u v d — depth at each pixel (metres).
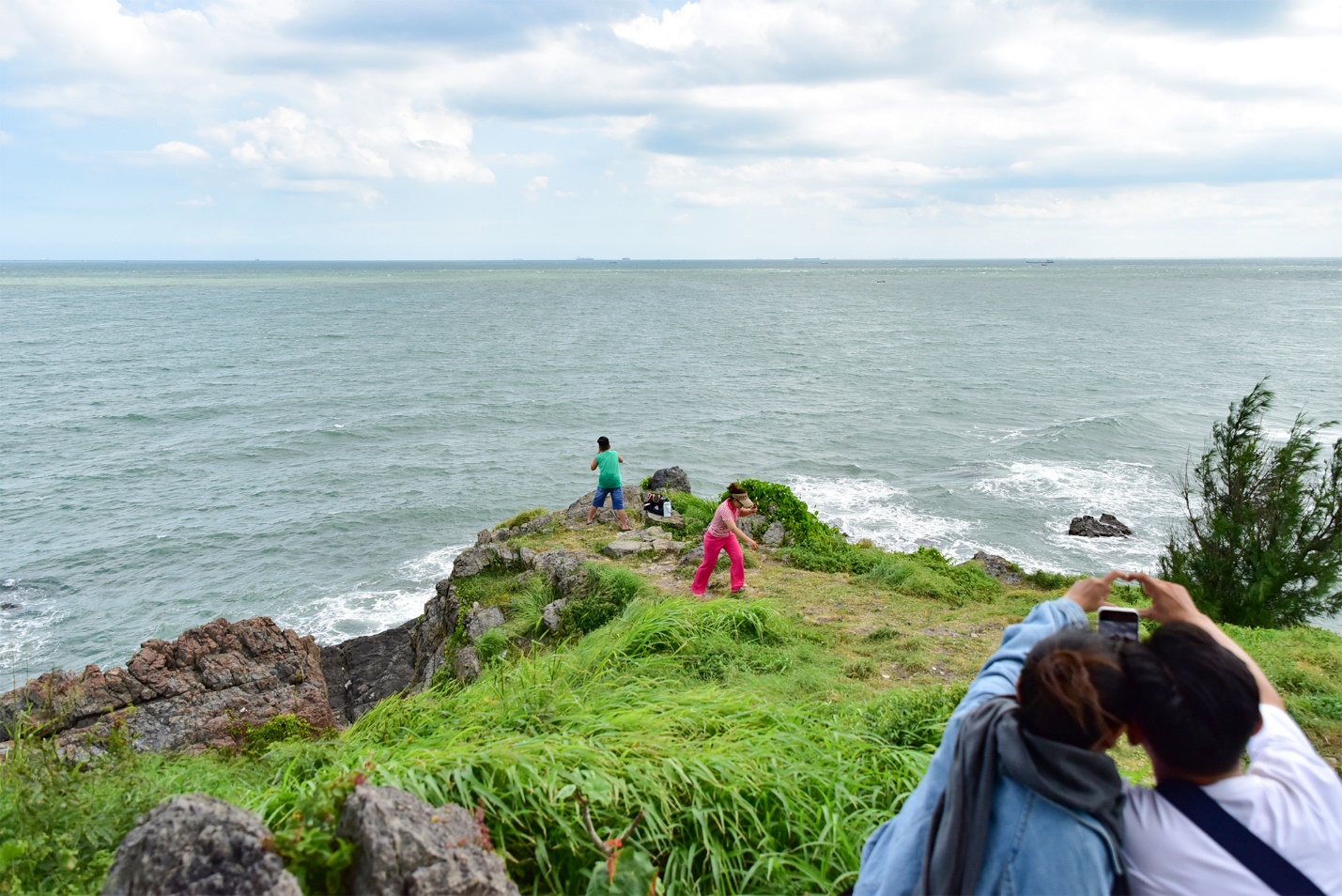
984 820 1.99
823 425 52.62
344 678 19.50
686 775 4.16
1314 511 13.16
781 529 16.33
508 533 17.81
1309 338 93.88
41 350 84.62
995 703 2.14
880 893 2.24
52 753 4.79
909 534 32.81
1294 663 9.29
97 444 47.97
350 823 2.78
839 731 5.48
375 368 75.50
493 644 11.95
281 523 35.81
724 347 92.12
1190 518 14.42
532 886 3.59
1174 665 1.91
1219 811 1.89
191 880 2.39
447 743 4.75
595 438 50.09
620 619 10.87
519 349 89.06
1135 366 74.12
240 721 11.55
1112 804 1.92
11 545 33.25
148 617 27.48
